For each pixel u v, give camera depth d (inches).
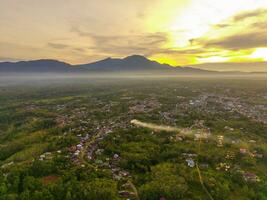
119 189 4500.5
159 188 4308.6
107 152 6077.8
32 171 4950.8
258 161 5629.9
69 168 5182.1
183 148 6181.1
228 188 4414.4
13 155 6269.7
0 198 4138.8
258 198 4256.9
